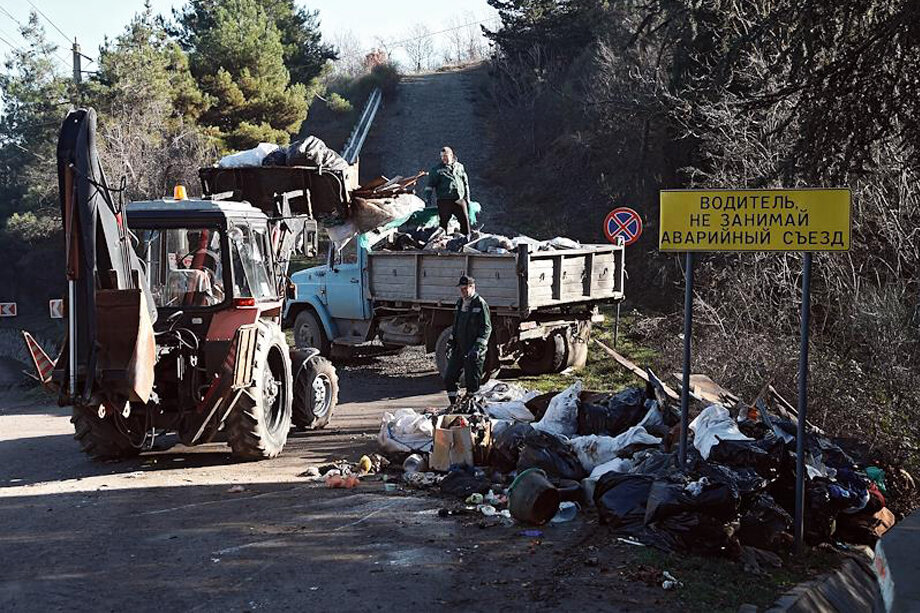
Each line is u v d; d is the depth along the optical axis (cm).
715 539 629
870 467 864
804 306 671
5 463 1017
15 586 568
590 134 3634
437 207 1667
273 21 5334
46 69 5234
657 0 1002
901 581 442
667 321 1820
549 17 4788
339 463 931
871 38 814
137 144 3278
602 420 903
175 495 813
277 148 1483
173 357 942
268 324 1037
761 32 865
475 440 848
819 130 848
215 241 980
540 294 1398
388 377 1638
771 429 807
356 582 569
